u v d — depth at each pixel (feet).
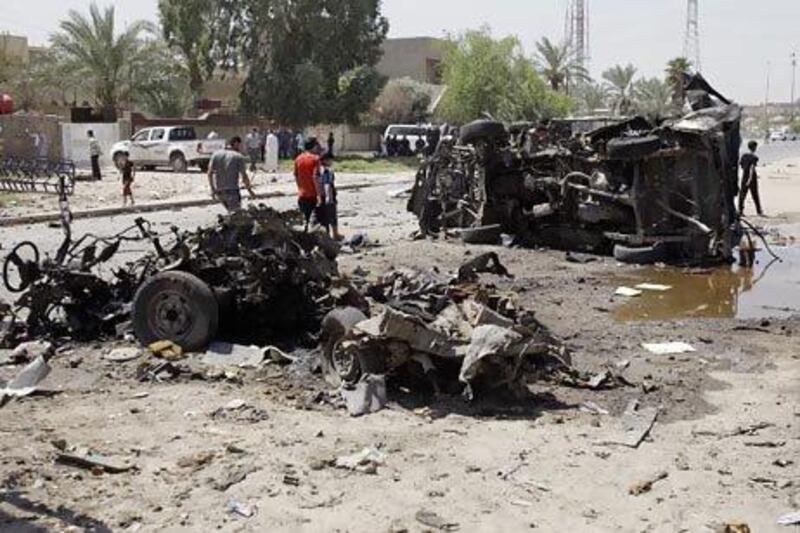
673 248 51.11
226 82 246.47
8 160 109.19
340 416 22.71
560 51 259.19
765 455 20.29
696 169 49.85
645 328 33.71
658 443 21.02
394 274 31.94
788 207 82.43
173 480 18.52
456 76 207.21
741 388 25.68
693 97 54.44
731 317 36.22
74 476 18.70
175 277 28.37
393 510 17.21
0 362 27.32
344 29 194.18
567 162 53.98
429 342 23.56
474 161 58.08
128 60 177.99
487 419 22.58
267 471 19.02
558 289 42.09
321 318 30.07
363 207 85.05
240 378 25.91
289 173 131.23
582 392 25.00
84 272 30.91
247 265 28.89
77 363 27.35
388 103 241.55
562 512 17.20
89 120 174.40
